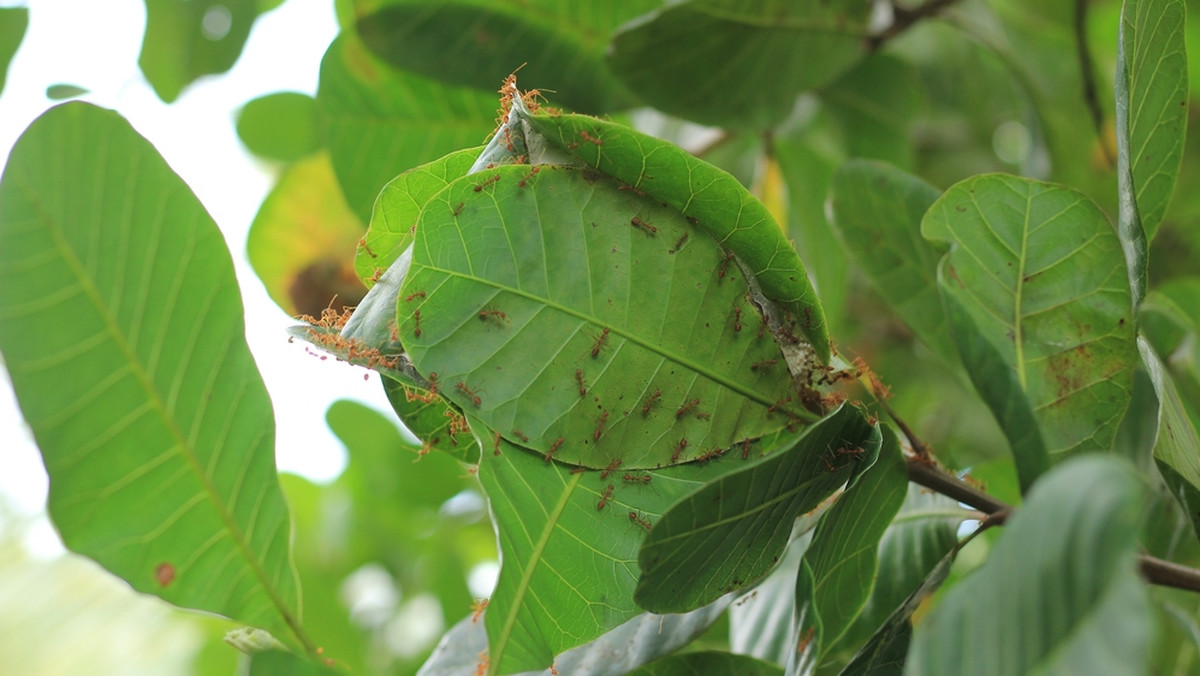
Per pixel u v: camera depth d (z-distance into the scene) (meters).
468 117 1.18
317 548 1.58
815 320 0.86
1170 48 0.86
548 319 0.84
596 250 0.85
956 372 0.99
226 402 0.84
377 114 1.18
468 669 0.92
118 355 0.82
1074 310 0.88
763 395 0.86
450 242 0.84
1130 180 0.86
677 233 0.85
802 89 1.17
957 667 0.74
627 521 0.85
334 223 1.36
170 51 1.43
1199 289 1.10
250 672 0.84
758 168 1.44
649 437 0.85
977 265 0.89
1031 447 0.86
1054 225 0.88
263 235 1.36
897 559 0.95
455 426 0.88
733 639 0.99
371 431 1.50
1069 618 0.72
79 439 0.82
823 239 1.32
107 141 0.81
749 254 0.85
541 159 0.85
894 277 1.00
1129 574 0.71
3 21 1.25
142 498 0.83
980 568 0.75
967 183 0.88
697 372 0.86
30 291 0.81
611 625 0.85
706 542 0.82
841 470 0.85
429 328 0.84
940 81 1.68
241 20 1.44
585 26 1.13
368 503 1.56
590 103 1.17
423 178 0.86
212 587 0.85
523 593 0.85
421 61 1.13
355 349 0.84
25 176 0.80
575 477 0.85
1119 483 0.72
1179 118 0.87
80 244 0.81
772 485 0.82
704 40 1.09
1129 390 0.88
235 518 0.85
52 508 0.82
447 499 1.53
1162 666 1.02
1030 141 1.35
